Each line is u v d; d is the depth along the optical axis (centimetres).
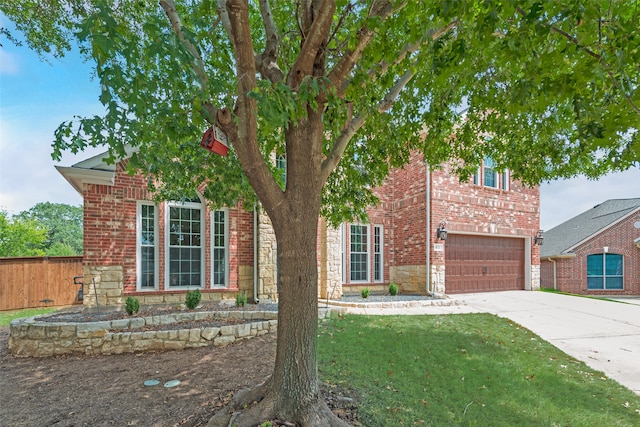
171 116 296
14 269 1165
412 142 636
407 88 534
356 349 584
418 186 1291
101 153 852
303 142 346
